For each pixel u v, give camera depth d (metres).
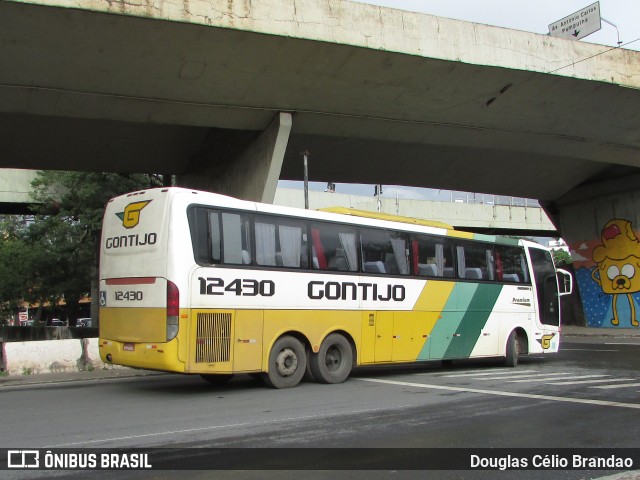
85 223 27.55
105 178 27.59
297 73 16.39
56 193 28.64
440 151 25.67
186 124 17.80
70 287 29.36
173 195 9.41
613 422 7.44
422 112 19.44
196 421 7.48
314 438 6.52
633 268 30.36
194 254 9.41
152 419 7.62
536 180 30.45
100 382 11.93
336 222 11.58
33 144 20.44
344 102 18.09
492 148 23.05
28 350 12.88
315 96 17.53
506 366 14.70
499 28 18.02
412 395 9.64
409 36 16.56
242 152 20.16
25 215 32.72
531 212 45.78
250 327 9.98
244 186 19.84
